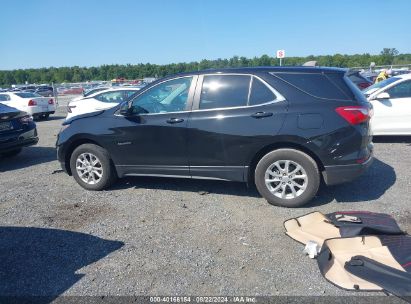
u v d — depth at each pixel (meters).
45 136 12.05
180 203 5.01
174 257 3.59
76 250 3.80
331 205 4.70
